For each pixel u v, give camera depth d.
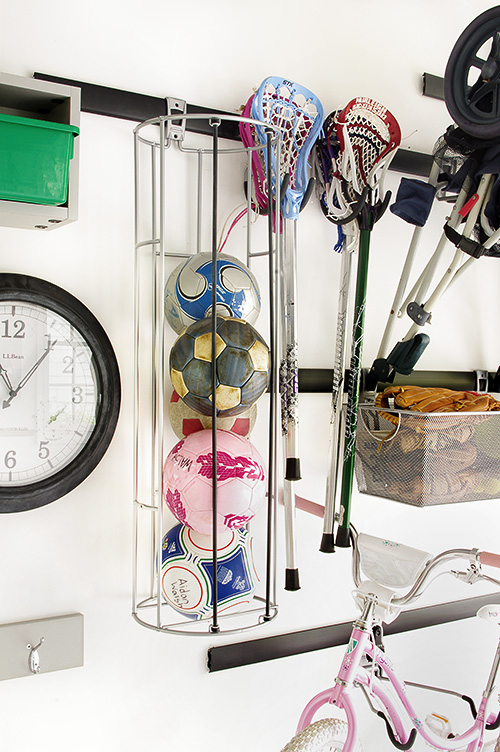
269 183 1.01
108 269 1.11
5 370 1.00
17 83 0.84
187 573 1.04
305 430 1.36
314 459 1.37
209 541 1.05
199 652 1.21
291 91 1.17
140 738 1.15
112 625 1.12
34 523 1.05
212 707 1.22
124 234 1.13
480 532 1.61
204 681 1.21
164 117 0.98
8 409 1.00
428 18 1.51
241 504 1.00
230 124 1.22
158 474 1.04
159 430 1.03
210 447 1.00
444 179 1.35
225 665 1.22
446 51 1.55
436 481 1.20
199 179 1.18
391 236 1.48
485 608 1.11
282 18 1.30
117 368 1.10
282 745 1.31
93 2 1.09
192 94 1.19
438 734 1.17
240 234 1.25
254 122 1.00
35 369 1.02
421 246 1.52
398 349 1.31
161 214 1.00
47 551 1.06
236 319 1.01
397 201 1.30
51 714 1.07
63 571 1.07
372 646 1.04
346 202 1.24
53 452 1.04
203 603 1.03
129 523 1.14
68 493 1.07
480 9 1.59
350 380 1.25
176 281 1.06
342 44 1.38
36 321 1.02
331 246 1.39
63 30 1.07
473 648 1.60
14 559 1.03
